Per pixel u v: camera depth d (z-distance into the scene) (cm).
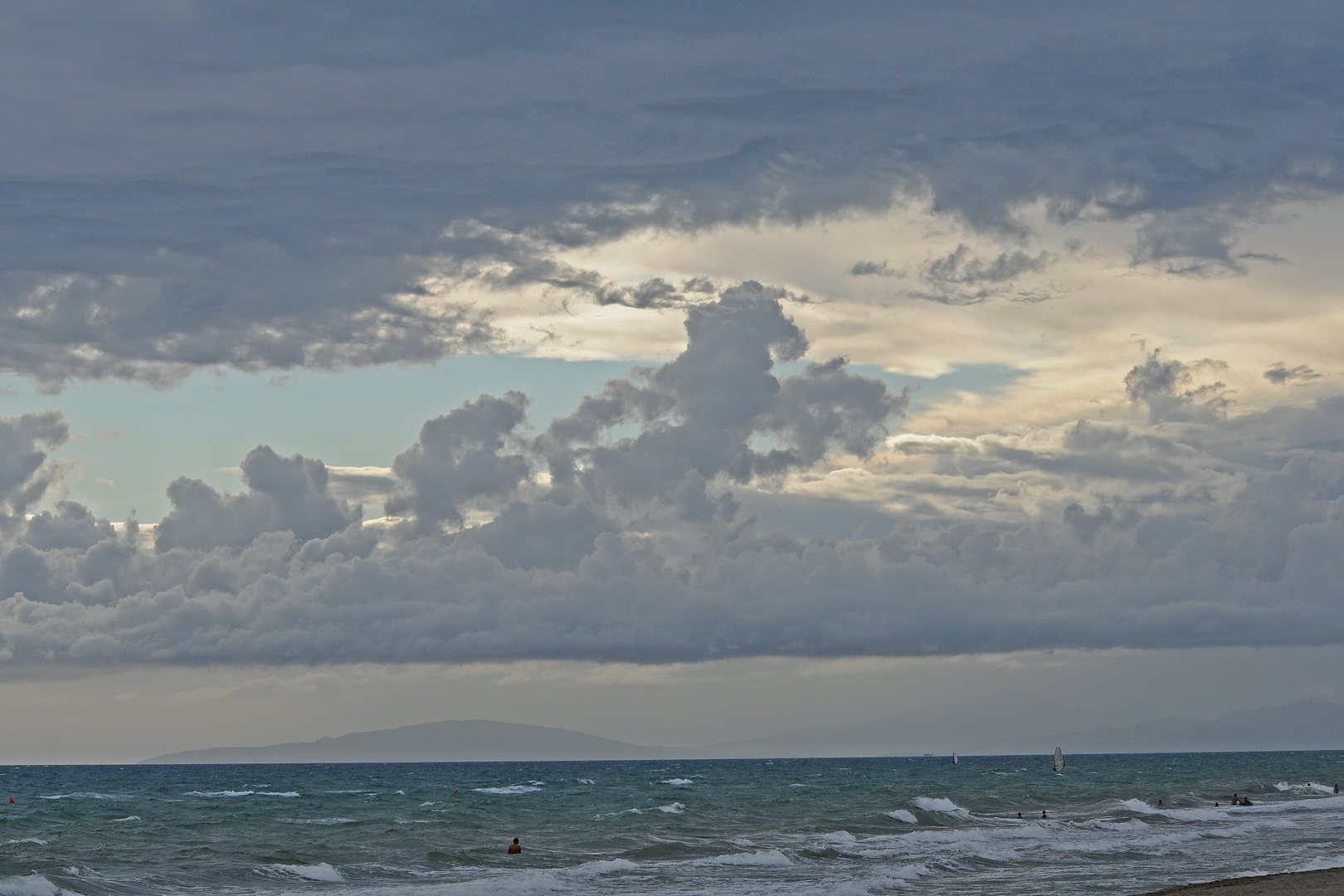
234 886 4872
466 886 4781
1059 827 7538
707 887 4784
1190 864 5509
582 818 8756
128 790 15812
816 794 12662
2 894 4500
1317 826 7581
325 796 13425
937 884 4872
